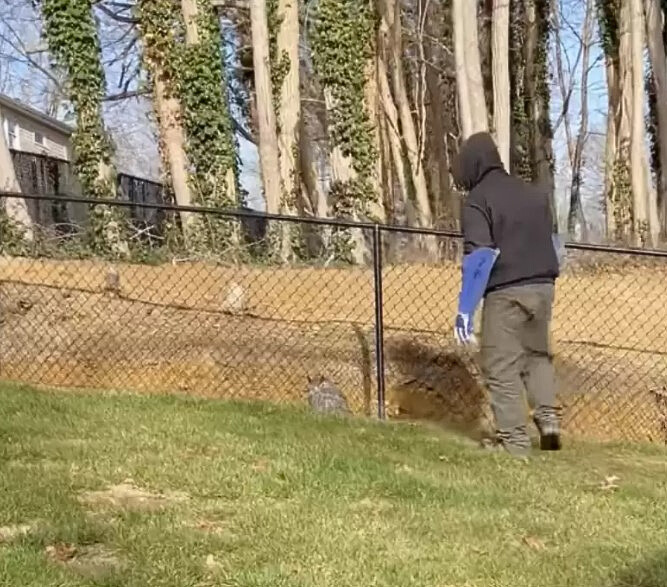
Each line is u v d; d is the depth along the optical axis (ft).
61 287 27.32
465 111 44.39
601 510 13.92
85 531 11.50
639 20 54.19
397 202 71.20
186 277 29.81
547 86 78.48
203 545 11.33
